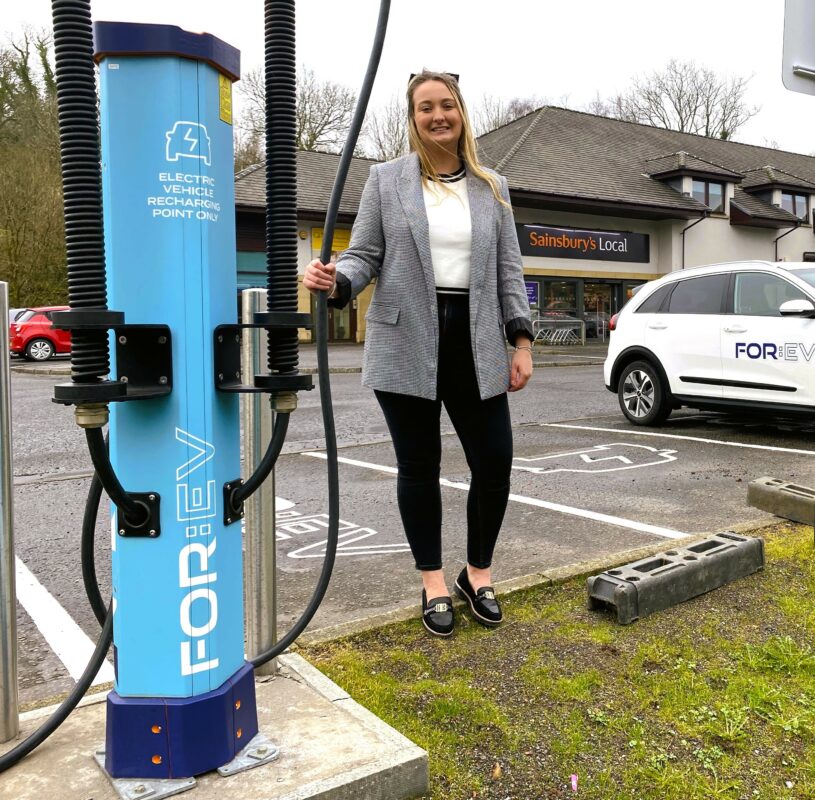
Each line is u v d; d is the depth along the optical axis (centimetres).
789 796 182
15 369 1872
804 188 3058
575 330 2659
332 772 174
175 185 162
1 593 189
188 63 162
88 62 142
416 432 267
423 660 247
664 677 235
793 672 237
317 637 265
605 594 280
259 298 213
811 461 610
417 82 263
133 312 164
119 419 167
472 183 269
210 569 173
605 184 2658
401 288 257
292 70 171
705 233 2836
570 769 192
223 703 174
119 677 172
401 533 428
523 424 862
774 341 687
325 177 2439
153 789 165
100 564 383
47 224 2878
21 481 592
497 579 338
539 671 239
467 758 196
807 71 321
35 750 185
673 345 778
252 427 222
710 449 676
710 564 301
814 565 329
